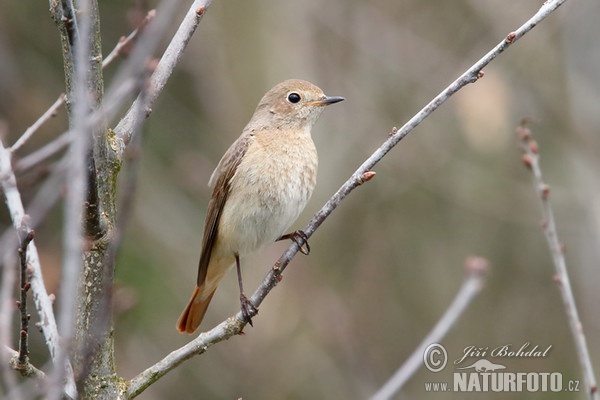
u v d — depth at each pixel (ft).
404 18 45.62
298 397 40.86
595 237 35.96
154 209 42.70
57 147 17.24
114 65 42.47
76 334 18.33
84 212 17.71
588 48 38.52
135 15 20.58
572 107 38.75
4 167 19.75
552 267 43.34
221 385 40.75
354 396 41.14
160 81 19.98
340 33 44.21
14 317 36.04
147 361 39.24
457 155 44.52
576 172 40.42
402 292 44.52
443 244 45.27
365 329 43.16
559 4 20.04
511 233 44.70
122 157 19.10
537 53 42.68
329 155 43.32
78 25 17.60
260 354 41.29
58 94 43.34
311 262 42.63
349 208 43.80
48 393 13.94
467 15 45.29
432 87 44.16
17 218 19.38
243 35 43.60
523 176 43.39
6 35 42.57
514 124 42.86
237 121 43.34
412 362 21.25
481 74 20.22
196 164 43.04
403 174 44.42
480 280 22.50
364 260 44.29
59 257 34.40
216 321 41.52
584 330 39.65
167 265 41.52
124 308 28.81
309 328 41.86
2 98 41.55
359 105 44.04
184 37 20.38
